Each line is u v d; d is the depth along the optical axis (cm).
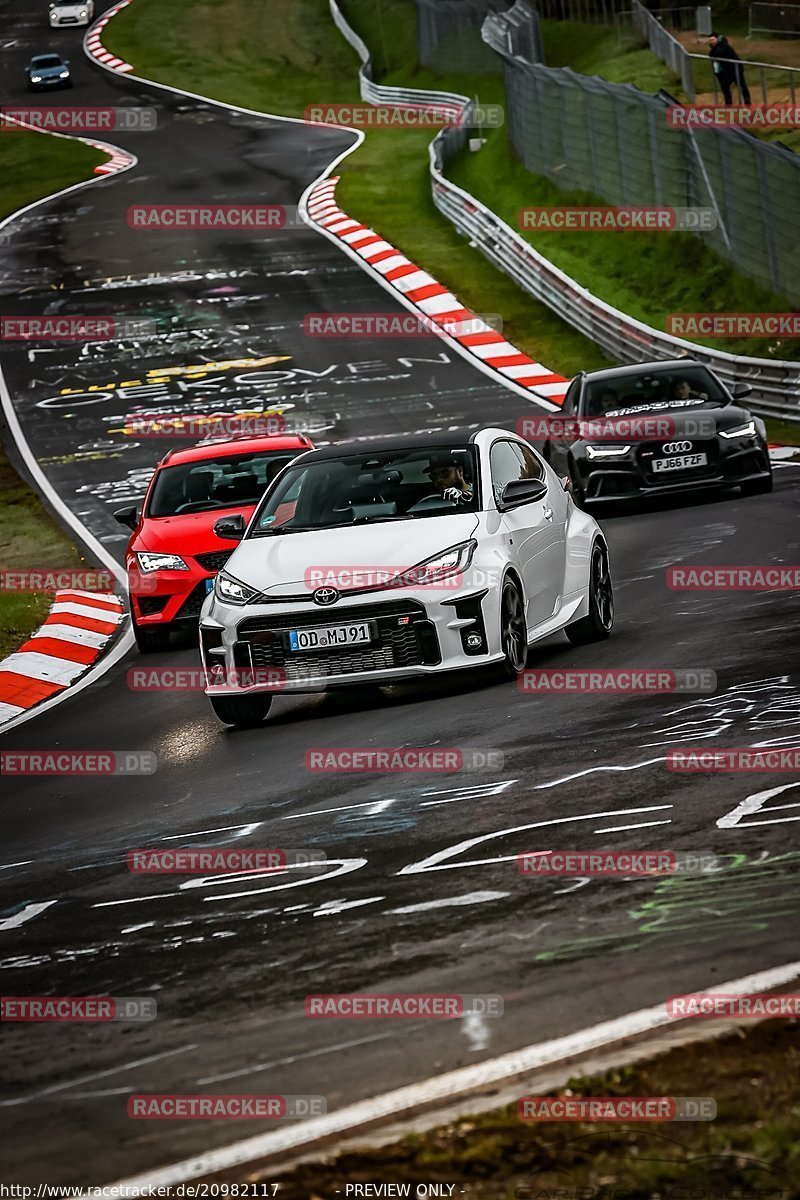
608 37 17300
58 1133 1188
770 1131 1040
